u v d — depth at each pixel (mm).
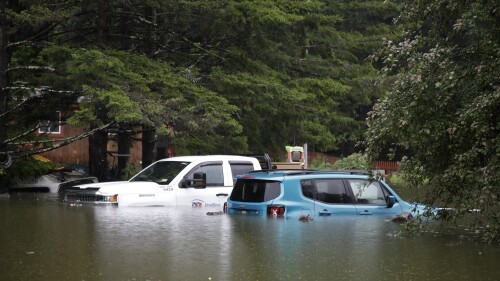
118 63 27984
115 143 46094
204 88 31094
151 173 23406
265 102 34531
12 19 29672
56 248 14398
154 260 13047
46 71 31938
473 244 15070
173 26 34688
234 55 34125
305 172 19328
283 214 18641
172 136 27891
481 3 15289
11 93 31969
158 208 21578
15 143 30156
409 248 14484
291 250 14125
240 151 35562
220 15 31812
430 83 15164
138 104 27062
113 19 35156
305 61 39562
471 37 15734
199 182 22438
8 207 22828
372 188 19531
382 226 17500
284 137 39031
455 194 15398
